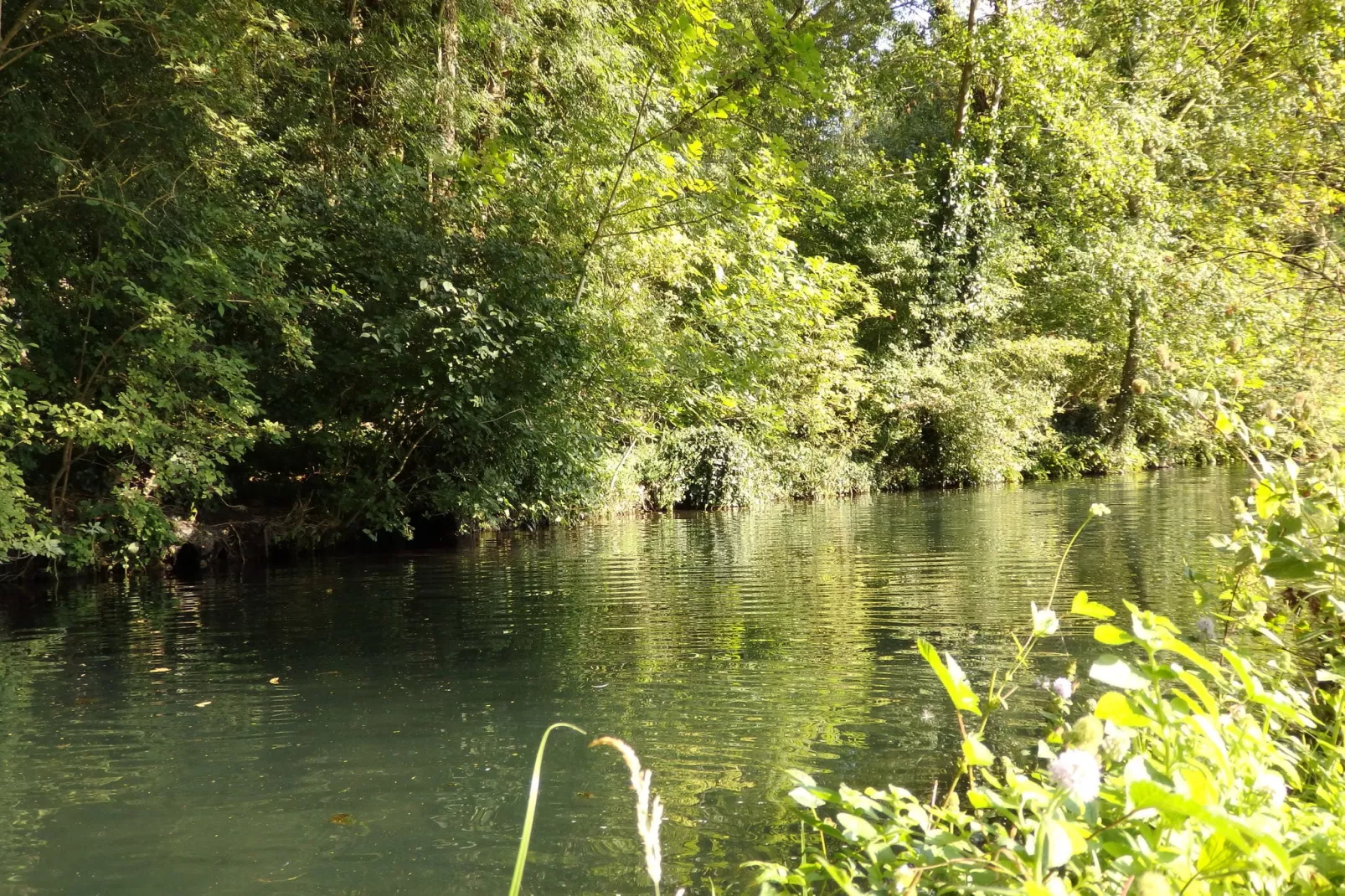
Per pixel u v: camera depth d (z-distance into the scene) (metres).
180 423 9.70
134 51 8.83
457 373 11.21
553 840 3.09
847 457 21.38
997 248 23.19
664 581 8.54
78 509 9.45
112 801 3.49
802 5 20.41
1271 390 4.18
